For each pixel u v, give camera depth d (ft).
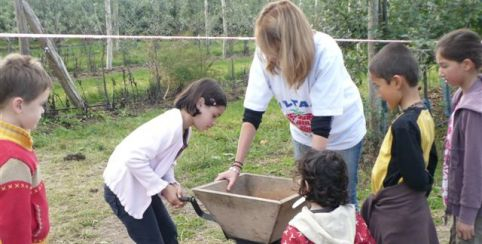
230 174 11.74
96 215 18.33
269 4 10.67
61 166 24.34
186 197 11.11
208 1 83.76
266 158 24.72
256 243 10.66
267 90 11.82
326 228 8.86
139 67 61.52
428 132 9.62
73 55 56.39
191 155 24.49
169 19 76.54
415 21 23.56
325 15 26.58
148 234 11.43
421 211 9.75
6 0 70.79
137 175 10.95
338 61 10.82
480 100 9.73
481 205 9.98
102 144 27.99
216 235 16.35
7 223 7.84
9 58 8.36
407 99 9.87
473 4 23.59
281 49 10.35
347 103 11.62
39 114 8.38
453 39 9.94
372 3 22.44
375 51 22.72
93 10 75.87
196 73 43.45
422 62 23.53
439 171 21.01
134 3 77.25
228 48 73.87
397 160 9.57
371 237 9.65
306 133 11.98
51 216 18.24
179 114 11.24
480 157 9.64
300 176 9.21
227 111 36.91
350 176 12.17
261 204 9.96
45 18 68.74
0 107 8.15
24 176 7.98
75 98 35.04
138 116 35.99
